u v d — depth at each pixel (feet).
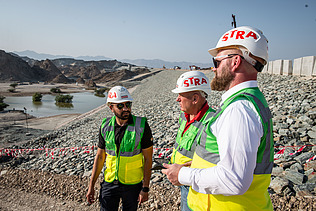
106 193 9.55
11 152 31.24
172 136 26.40
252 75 4.98
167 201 14.01
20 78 393.70
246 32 4.91
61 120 77.56
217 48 5.39
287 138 18.99
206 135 5.24
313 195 11.30
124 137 9.27
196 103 7.68
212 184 4.40
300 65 44.42
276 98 32.76
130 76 341.41
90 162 22.98
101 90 208.95
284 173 13.91
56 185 18.97
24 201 17.30
